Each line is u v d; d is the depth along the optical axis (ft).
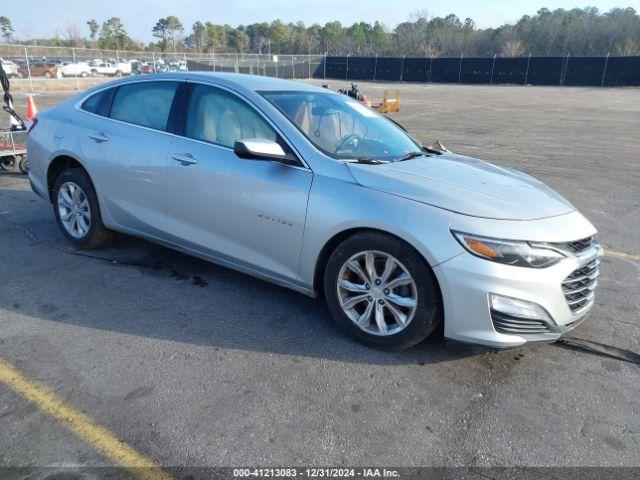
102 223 15.35
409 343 10.54
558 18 278.05
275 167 11.66
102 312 12.23
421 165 12.05
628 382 10.23
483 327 9.72
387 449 8.20
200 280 14.16
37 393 9.21
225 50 377.91
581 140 45.50
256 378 9.89
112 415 8.72
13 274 14.14
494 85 148.25
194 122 13.21
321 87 15.10
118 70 120.78
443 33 298.97
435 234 9.81
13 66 103.55
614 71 135.23
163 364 10.24
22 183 24.16
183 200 13.12
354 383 9.85
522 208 10.35
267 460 7.88
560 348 11.39
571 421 9.02
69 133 15.49
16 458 7.73
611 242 18.81
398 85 143.74
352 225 10.55
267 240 11.89
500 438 8.54
